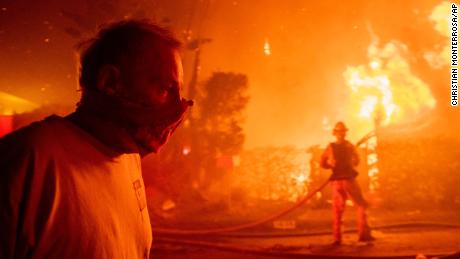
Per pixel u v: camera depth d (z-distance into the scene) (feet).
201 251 24.18
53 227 3.42
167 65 4.00
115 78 3.91
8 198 3.27
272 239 28.12
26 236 3.32
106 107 3.96
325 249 24.47
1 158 3.43
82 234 3.53
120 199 4.01
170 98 4.05
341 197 25.86
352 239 27.22
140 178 4.69
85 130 3.96
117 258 3.84
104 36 4.06
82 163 3.73
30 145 3.46
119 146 4.00
